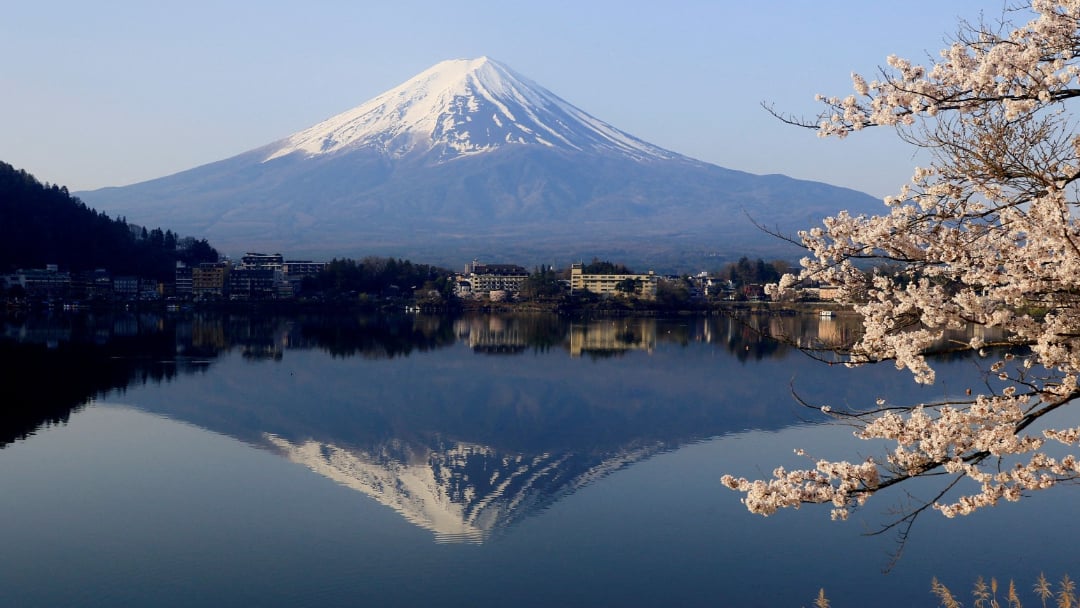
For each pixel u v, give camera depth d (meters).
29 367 96.62
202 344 132.00
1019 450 11.91
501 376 99.00
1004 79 11.16
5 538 38.47
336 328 173.25
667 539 39.00
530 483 51.25
